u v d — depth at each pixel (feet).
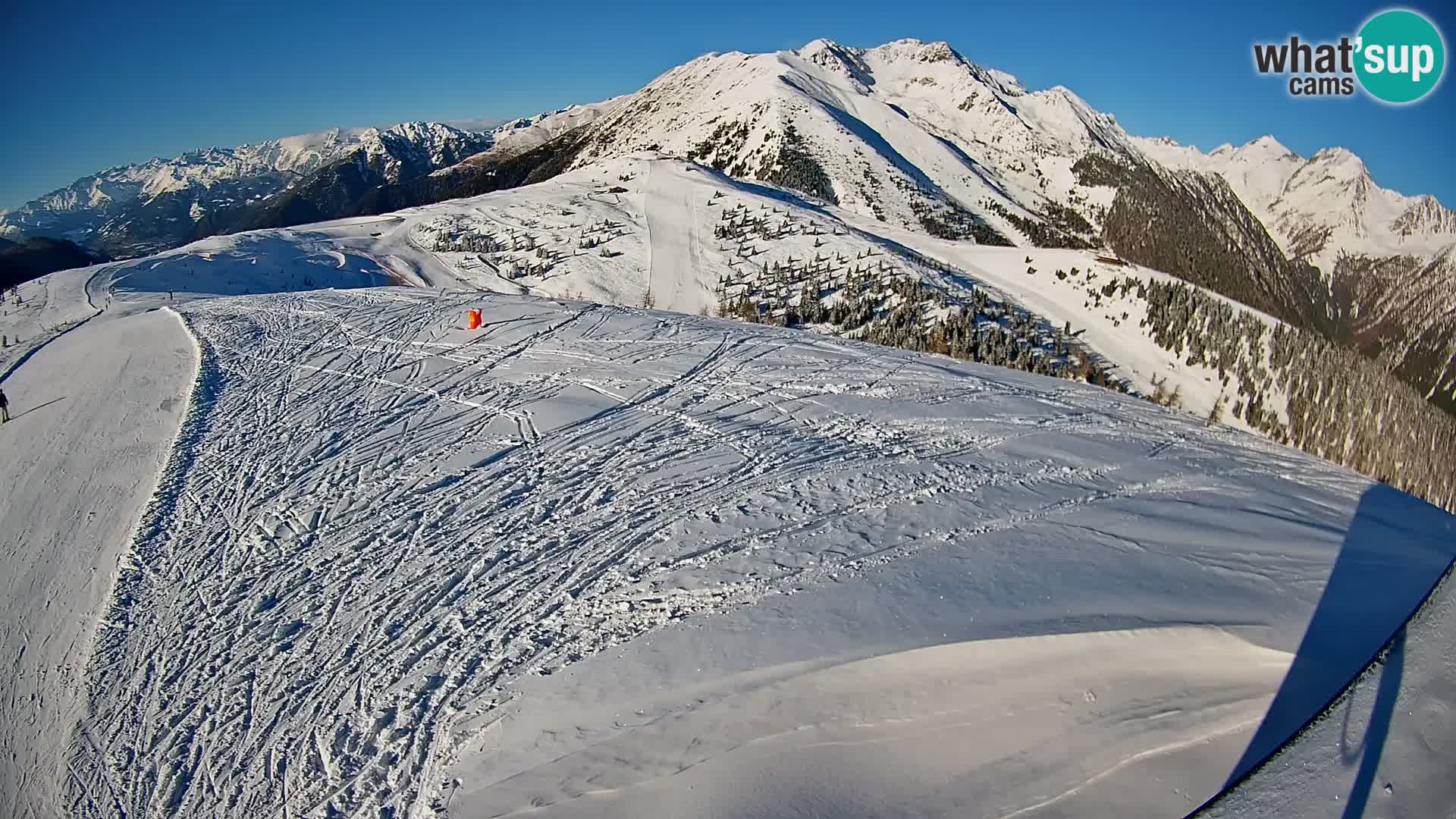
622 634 28.86
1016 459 45.09
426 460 47.34
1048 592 27.76
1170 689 21.74
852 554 32.99
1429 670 15.11
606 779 21.65
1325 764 14.47
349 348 72.79
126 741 26.84
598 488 42.37
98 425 56.85
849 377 62.28
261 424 54.49
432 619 31.53
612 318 82.89
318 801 23.35
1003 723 21.42
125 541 39.75
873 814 19.22
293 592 34.40
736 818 19.56
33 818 24.18
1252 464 45.80
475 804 21.75
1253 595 26.66
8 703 29.40
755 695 23.79
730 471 43.73
